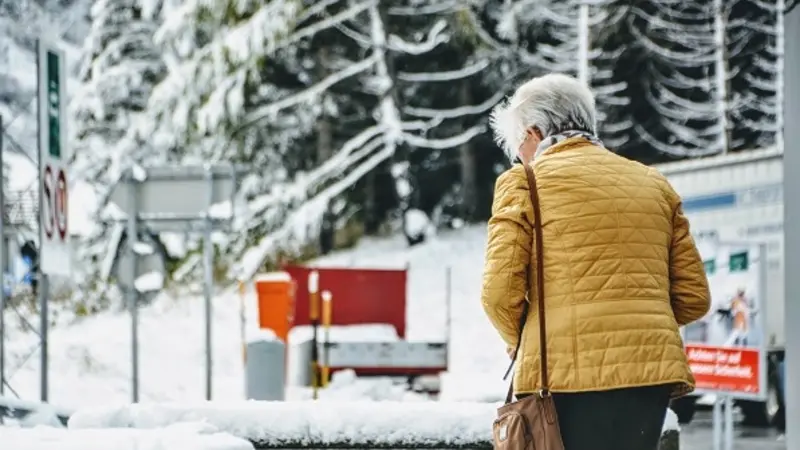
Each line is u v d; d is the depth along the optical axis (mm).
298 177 38906
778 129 34969
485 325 31094
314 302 18078
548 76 5879
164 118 36688
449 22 39500
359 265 38062
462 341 29234
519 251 5387
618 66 40562
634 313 5285
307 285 21297
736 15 39500
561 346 5285
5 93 44562
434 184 45469
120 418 7445
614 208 5410
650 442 5312
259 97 40062
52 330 30297
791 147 9500
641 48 40031
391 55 40375
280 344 14211
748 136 40406
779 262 18922
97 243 35500
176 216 16266
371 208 43031
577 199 5410
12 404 10609
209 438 6219
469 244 40469
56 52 14484
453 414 7406
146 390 22500
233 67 36469
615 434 5277
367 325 20953
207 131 37219
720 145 38719
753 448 16500
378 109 40812
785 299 9578
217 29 36688
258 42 35844
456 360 27062
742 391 13609
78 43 45219
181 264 37438
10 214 21375
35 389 21438
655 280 5387
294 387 18531
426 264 38250
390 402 7629
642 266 5363
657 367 5238
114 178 36656
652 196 5516
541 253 5387
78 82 39594
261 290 18359
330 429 7391
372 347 19062
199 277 37094
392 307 21250
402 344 19094
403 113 42344
